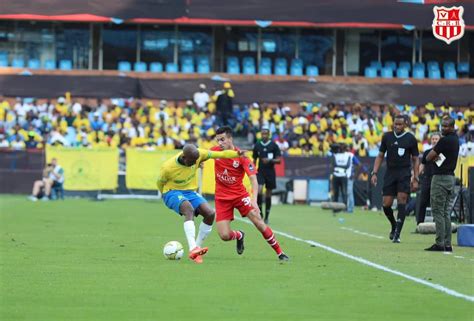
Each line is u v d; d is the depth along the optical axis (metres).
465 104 107.00
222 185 37.00
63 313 24.33
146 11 110.44
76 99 108.00
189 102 105.75
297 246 43.81
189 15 110.88
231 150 36.25
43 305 25.61
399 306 25.78
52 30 117.69
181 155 36.00
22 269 33.56
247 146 103.69
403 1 108.19
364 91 106.94
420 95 107.25
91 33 118.38
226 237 37.22
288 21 110.69
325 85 106.62
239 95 105.88
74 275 31.94
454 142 41.22
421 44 121.31
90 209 73.62
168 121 103.38
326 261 36.94
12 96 104.75
